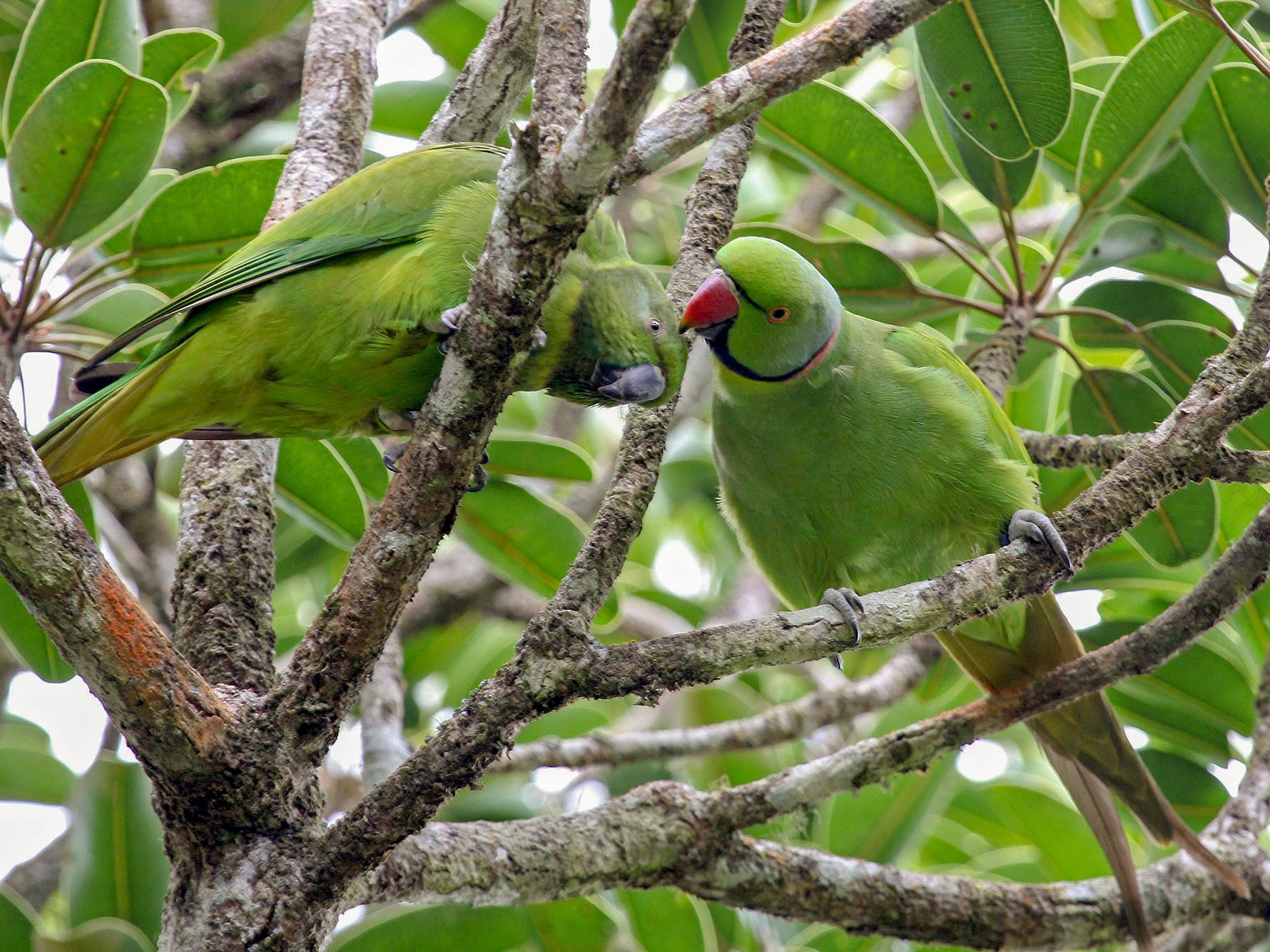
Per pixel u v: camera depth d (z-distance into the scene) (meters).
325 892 5.03
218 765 4.98
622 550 5.64
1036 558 5.98
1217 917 7.58
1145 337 9.22
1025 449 8.70
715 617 12.16
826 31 5.20
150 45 8.98
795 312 7.81
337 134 8.09
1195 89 8.38
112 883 7.46
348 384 6.77
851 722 10.66
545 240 4.64
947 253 13.12
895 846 9.62
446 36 11.71
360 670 5.18
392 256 6.67
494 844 6.35
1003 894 7.31
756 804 6.89
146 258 8.64
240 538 6.52
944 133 9.53
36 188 7.79
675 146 5.21
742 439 8.37
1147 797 8.03
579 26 5.44
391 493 5.13
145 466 10.48
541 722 11.52
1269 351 6.18
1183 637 6.69
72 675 8.48
